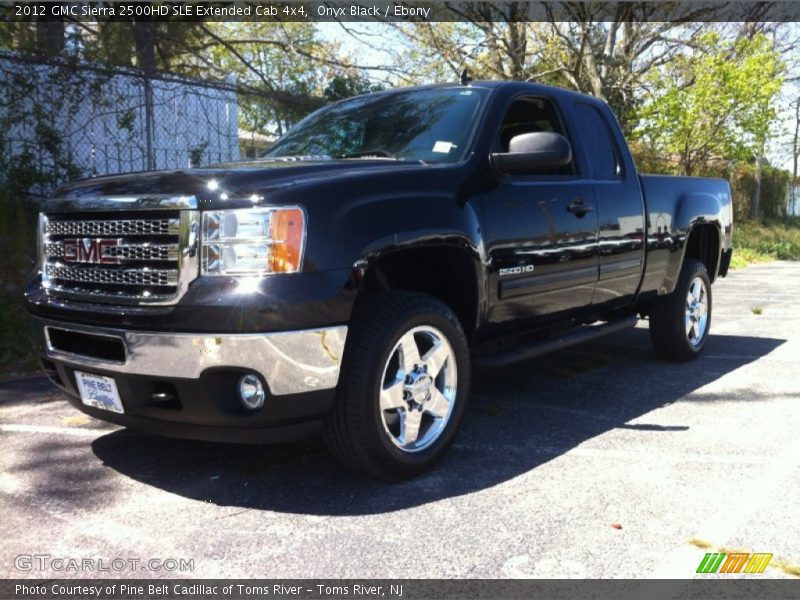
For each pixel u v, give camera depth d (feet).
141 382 10.48
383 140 14.26
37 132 26.04
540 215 14.03
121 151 29.04
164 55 34.30
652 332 19.90
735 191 82.48
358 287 10.43
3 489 11.30
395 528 9.89
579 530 9.78
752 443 13.32
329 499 10.87
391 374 11.33
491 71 56.75
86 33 29.19
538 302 14.33
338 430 10.78
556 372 18.84
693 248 21.36
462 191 12.49
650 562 8.93
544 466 12.19
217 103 32.48
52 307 11.43
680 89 59.67
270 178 10.52
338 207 10.52
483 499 10.83
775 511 10.34
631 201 17.03
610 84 58.65
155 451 12.96
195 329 9.80
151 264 10.43
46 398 16.62
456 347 12.09
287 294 9.82
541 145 12.79
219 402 10.04
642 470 11.97
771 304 33.60
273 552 9.25
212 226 10.00
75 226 11.37
